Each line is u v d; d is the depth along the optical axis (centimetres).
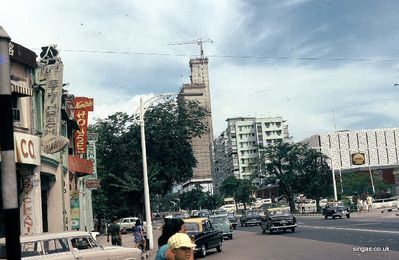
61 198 2452
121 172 4609
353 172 10606
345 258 1572
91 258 1176
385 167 10781
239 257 1903
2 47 564
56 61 2033
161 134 4372
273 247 2206
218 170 17850
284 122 16038
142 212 4919
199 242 2052
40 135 2120
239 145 15650
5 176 540
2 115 550
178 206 17300
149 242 2603
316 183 6869
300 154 7238
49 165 2308
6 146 545
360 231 2678
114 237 2233
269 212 3356
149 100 2752
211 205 13988
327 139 14400
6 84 558
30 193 1955
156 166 4341
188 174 4644
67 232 1185
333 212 4653
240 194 10694
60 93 1997
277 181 8094
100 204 4859
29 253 1070
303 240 2434
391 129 15075
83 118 3228
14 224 534
